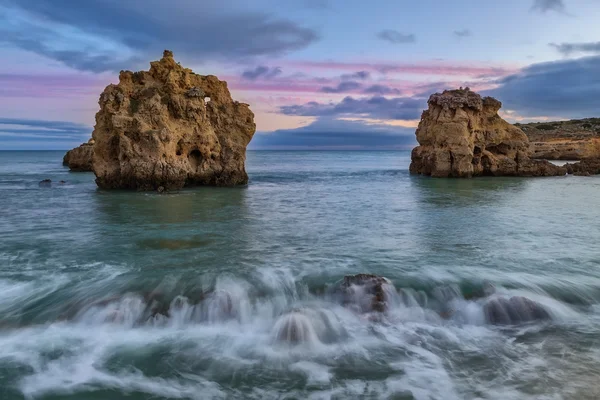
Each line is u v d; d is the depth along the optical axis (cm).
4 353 996
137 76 3953
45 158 15162
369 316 1175
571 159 9669
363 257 1664
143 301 1214
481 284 1362
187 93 3953
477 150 5625
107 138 3788
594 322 1168
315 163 11662
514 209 2853
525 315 1177
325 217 2564
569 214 2638
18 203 3039
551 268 1530
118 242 1888
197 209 2823
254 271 1484
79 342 1051
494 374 927
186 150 3956
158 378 915
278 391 873
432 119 5709
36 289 1320
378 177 5856
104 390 872
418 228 2223
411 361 981
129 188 3772
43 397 847
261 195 3662
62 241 1902
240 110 4431
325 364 970
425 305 1255
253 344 1055
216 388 883
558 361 977
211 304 1191
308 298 1284
